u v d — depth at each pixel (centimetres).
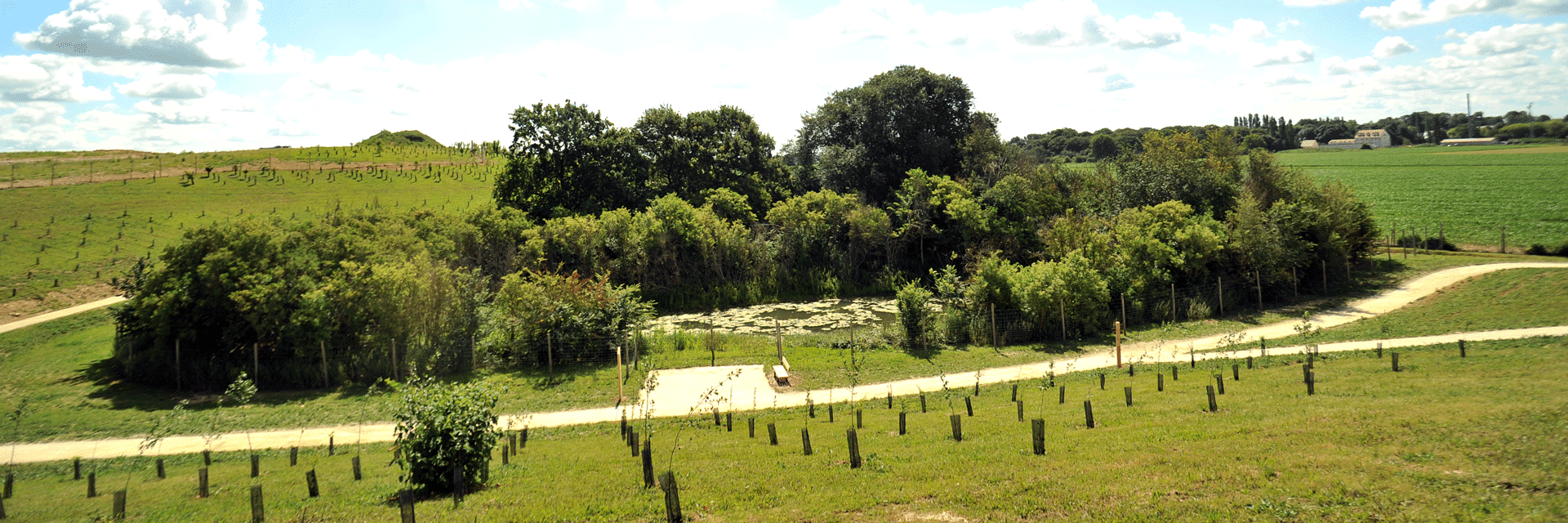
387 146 12475
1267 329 3369
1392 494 980
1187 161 5022
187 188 7406
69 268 4734
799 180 6806
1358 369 2219
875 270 5338
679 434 2022
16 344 3491
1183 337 3291
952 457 1420
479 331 3161
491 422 1466
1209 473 1149
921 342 3281
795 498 1212
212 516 1305
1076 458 1327
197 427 2345
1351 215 4516
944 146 6250
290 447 2109
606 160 5762
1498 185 8556
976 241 5000
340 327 3069
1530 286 3416
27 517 1391
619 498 1263
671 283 4853
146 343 3003
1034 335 3359
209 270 2900
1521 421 1262
